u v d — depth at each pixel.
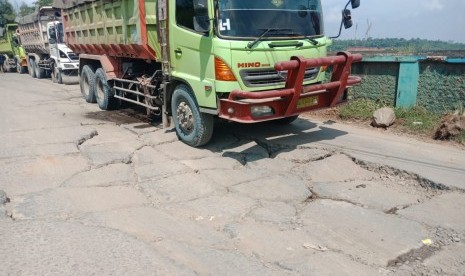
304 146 6.12
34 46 17.72
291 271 3.08
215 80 5.33
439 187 4.68
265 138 6.59
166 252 3.28
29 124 7.75
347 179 5.03
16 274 2.91
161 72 6.98
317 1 6.10
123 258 3.15
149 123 7.86
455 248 3.46
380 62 8.00
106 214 4.00
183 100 6.20
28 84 15.53
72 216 3.95
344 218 3.97
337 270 3.11
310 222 3.89
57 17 15.64
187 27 5.75
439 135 6.48
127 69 8.39
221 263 3.14
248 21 5.32
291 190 4.63
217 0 5.13
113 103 9.26
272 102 5.25
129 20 7.07
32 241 3.39
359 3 5.80
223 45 5.14
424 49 10.29
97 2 8.25
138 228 3.72
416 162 5.36
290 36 5.64
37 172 5.12
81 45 9.98
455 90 7.12
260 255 3.30
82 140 6.60
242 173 5.17
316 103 5.75
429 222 3.89
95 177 5.00
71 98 11.46
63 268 3.00
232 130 7.08
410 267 3.19
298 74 5.11
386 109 7.34
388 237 3.62
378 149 5.94
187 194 4.55
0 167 5.26
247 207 4.20
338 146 6.09
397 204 4.31
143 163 5.53
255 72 5.35
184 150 6.09
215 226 3.83
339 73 5.76
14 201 4.27
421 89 7.61
